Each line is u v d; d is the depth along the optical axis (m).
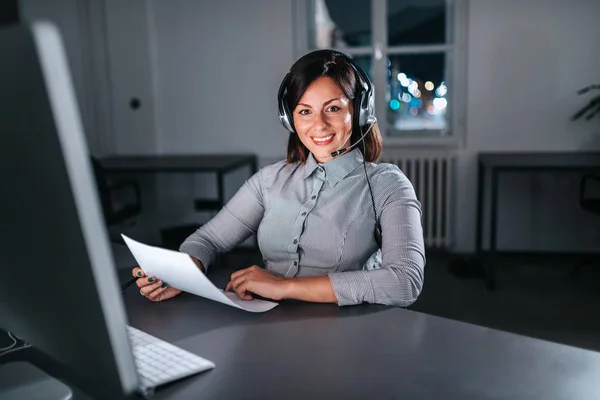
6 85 0.50
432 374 0.89
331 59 1.44
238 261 4.32
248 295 1.27
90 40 4.59
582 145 4.24
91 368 0.64
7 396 0.83
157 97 4.65
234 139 4.64
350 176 1.47
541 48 4.18
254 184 1.59
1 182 0.57
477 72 4.27
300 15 4.47
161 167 3.93
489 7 4.19
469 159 4.39
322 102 1.43
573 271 3.87
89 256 0.54
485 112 4.31
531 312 3.19
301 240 1.44
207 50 4.54
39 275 0.61
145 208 4.78
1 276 0.67
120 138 4.68
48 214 0.55
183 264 1.16
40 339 0.70
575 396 0.81
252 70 4.53
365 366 0.92
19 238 0.60
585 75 4.16
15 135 0.52
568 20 4.11
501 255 4.41
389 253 1.33
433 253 4.50
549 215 4.39
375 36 4.44
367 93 1.48
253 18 4.46
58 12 4.54
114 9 4.52
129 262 1.61
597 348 2.67
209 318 1.16
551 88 4.21
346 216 1.44
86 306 0.58
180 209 4.77
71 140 0.50
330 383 0.87
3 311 0.73
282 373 0.90
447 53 4.44
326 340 1.03
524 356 0.95
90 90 4.63
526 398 0.81
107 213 3.72
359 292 1.22
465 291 3.58
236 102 4.59
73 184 0.51
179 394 0.84
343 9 4.56
